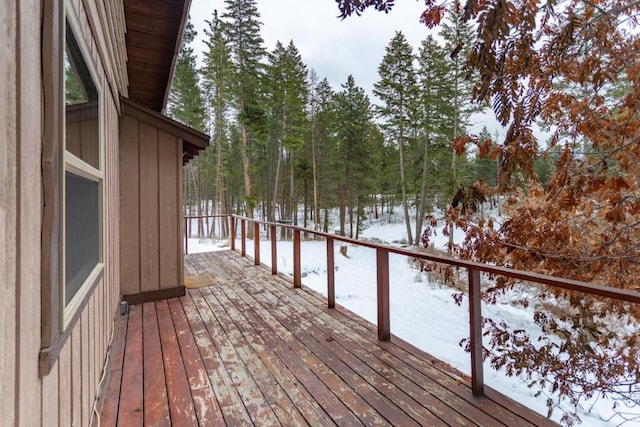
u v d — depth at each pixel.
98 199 2.20
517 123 3.06
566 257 3.29
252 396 2.01
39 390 0.91
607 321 3.64
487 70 2.18
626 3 2.88
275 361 2.44
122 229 3.75
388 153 20.41
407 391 2.04
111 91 2.82
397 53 17.09
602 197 3.32
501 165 3.31
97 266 2.11
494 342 3.64
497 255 3.73
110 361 2.43
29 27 0.86
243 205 22.70
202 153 23.77
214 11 18.19
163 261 3.98
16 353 0.75
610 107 3.18
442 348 4.16
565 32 2.54
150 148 3.91
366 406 1.90
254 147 20.06
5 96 0.71
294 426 1.73
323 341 2.79
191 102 20.08
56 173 1.00
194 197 27.50
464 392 2.03
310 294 4.18
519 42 2.26
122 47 3.10
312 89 21.44
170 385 2.13
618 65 3.03
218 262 6.21
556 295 3.43
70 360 1.29
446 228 4.12
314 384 2.13
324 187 21.02
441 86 16.72
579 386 3.09
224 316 3.41
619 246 3.32
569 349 3.10
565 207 3.24
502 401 1.92
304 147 20.84
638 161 3.10
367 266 10.31
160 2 2.92
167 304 3.79
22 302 0.79
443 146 16.98
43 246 0.95
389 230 22.92
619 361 2.94
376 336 2.89
